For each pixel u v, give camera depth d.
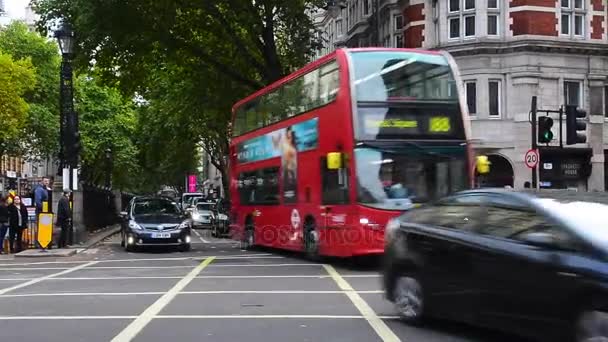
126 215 22.58
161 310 9.66
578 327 5.93
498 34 31.89
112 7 24.59
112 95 53.91
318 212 16.11
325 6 28.38
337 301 10.45
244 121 22.62
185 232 21.69
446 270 7.74
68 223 23.00
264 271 15.06
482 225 7.44
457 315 7.60
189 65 29.20
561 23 32.25
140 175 69.12
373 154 14.45
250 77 30.69
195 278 13.77
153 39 26.95
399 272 8.66
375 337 7.73
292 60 28.28
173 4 26.56
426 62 15.20
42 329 8.28
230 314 9.28
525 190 7.40
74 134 23.27
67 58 23.62
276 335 7.85
